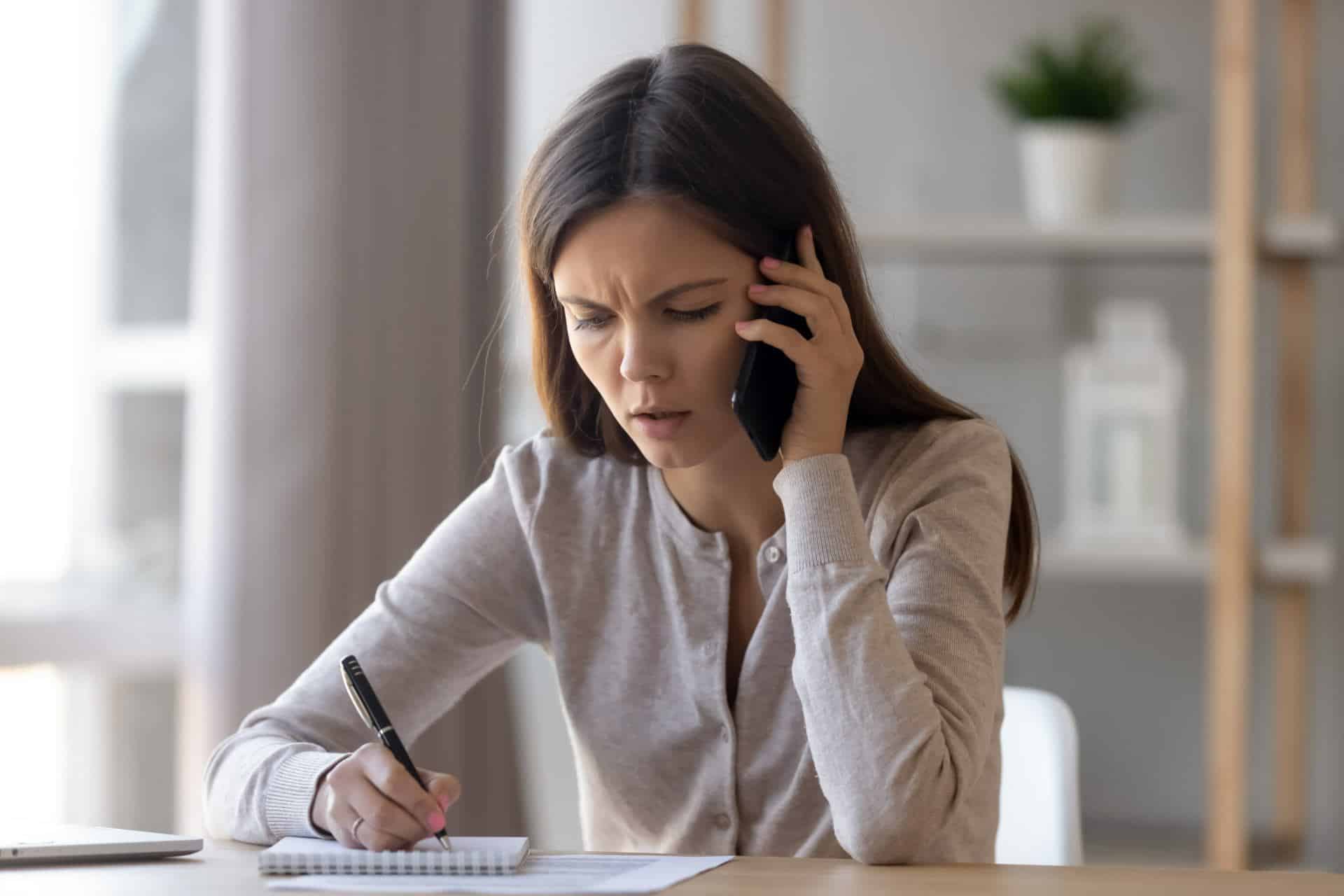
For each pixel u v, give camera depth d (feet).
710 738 4.85
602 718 5.01
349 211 9.08
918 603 4.34
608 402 4.48
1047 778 5.35
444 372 9.55
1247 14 9.39
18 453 8.86
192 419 9.07
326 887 3.45
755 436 4.32
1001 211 11.10
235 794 4.41
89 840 4.02
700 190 4.25
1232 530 9.41
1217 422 9.46
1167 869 3.75
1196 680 10.94
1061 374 11.03
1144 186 11.03
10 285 8.89
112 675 9.37
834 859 3.99
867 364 4.81
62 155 9.11
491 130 10.03
